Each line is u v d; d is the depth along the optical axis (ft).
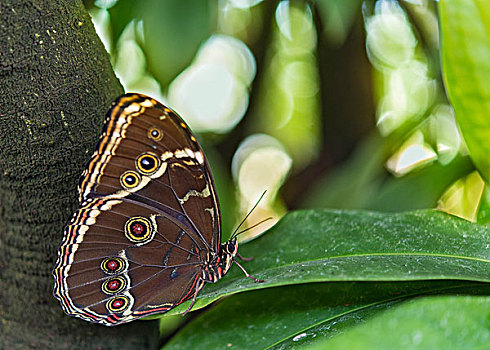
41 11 1.79
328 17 2.14
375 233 1.92
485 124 1.88
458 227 1.89
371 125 2.32
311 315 1.87
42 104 1.82
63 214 1.89
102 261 1.88
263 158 2.96
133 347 1.96
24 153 1.84
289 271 1.84
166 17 2.12
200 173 1.91
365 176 2.26
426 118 2.34
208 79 2.52
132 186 1.88
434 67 2.36
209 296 1.87
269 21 2.36
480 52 1.86
